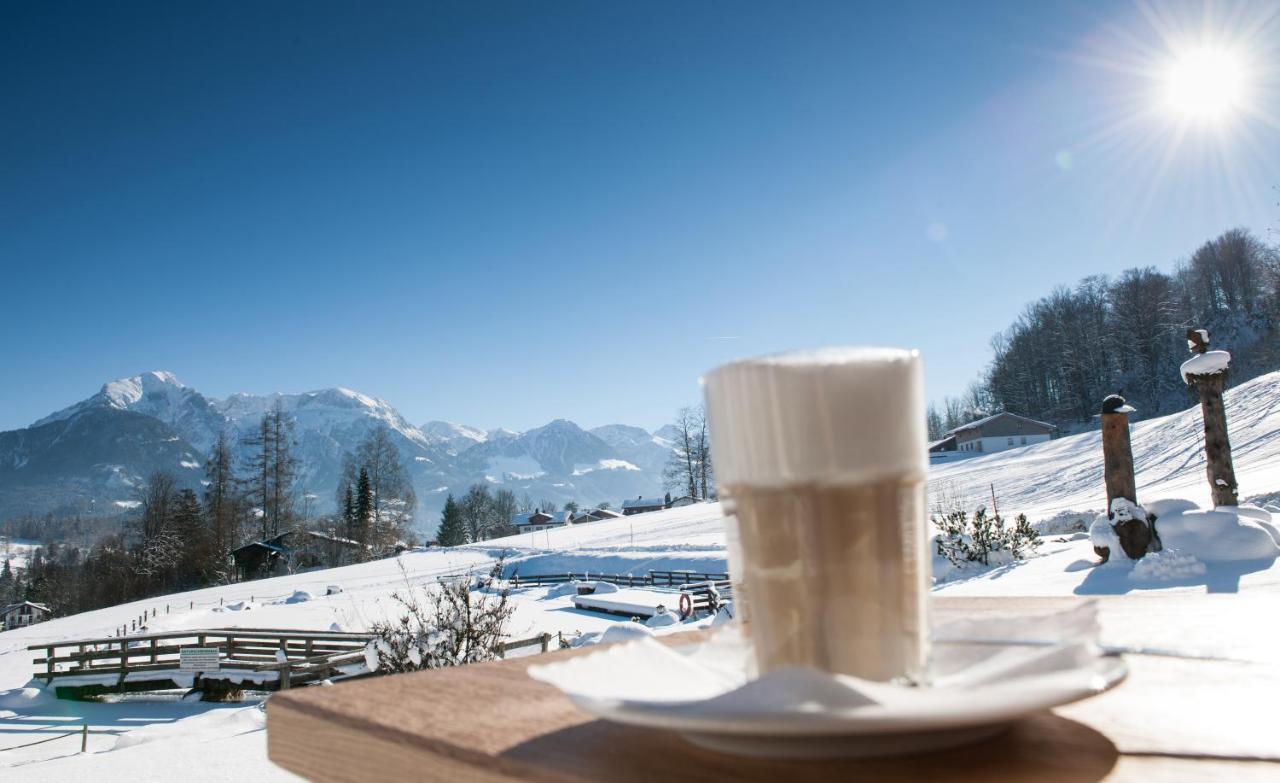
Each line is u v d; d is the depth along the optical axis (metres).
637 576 30.80
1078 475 32.97
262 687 14.52
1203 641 0.73
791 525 0.43
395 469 75.69
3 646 27.56
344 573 45.47
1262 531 8.78
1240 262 73.31
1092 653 0.41
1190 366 10.89
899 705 0.29
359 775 0.52
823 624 0.43
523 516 95.56
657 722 0.32
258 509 63.34
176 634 16.03
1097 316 79.62
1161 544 9.30
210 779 6.40
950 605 0.99
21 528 172.62
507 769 0.40
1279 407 30.77
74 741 11.12
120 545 56.59
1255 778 0.34
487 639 8.87
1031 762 0.38
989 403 95.00
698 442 74.94
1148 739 0.42
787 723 0.29
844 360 0.44
